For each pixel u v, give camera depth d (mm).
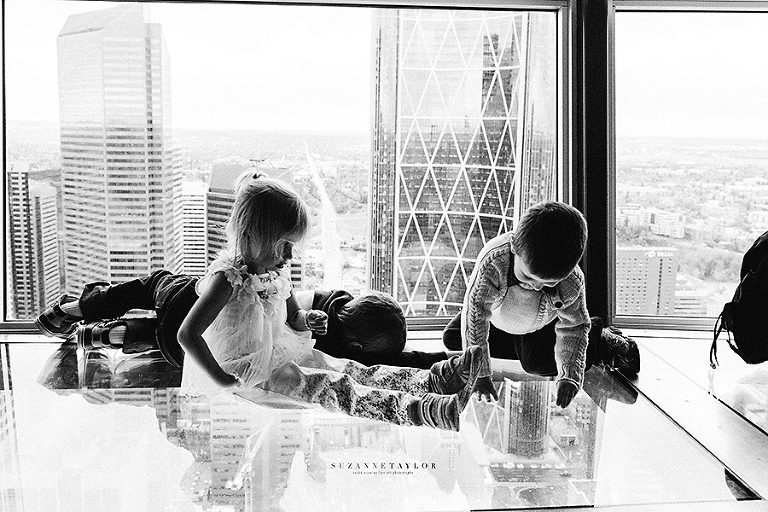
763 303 2184
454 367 1919
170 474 1696
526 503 1608
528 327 2135
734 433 1980
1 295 2654
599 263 2584
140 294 2297
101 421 1951
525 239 1893
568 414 2076
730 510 1597
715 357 2412
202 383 2062
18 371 2295
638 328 2719
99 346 2250
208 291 1943
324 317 2150
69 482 1644
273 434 1904
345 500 1603
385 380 2053
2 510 1527
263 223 1978
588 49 2543
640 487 1690
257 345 1991
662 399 2180
